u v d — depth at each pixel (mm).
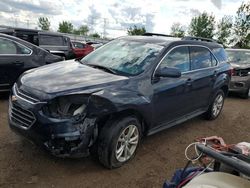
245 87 9641
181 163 4496
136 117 4262
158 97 4578
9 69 6781
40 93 3699
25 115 3771
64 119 3553
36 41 11680
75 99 3635
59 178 3723
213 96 6473
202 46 6055
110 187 3654
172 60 5016
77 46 16094
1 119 5570
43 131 3586
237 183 2059
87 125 3619
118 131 3867
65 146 3580
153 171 4160
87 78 4086
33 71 4512
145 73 4461
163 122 4945
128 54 4910
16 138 4695
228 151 2463
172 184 2539
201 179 2131
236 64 9883
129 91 4094
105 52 5215
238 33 33312
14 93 4039
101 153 3852
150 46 5020
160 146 5031
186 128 6133
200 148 2369
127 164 4238
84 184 3648
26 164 3959
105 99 3740
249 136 6168
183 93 5223
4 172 3729
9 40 6895
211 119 6824
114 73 4418
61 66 4707
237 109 8359
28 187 3484
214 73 6270
